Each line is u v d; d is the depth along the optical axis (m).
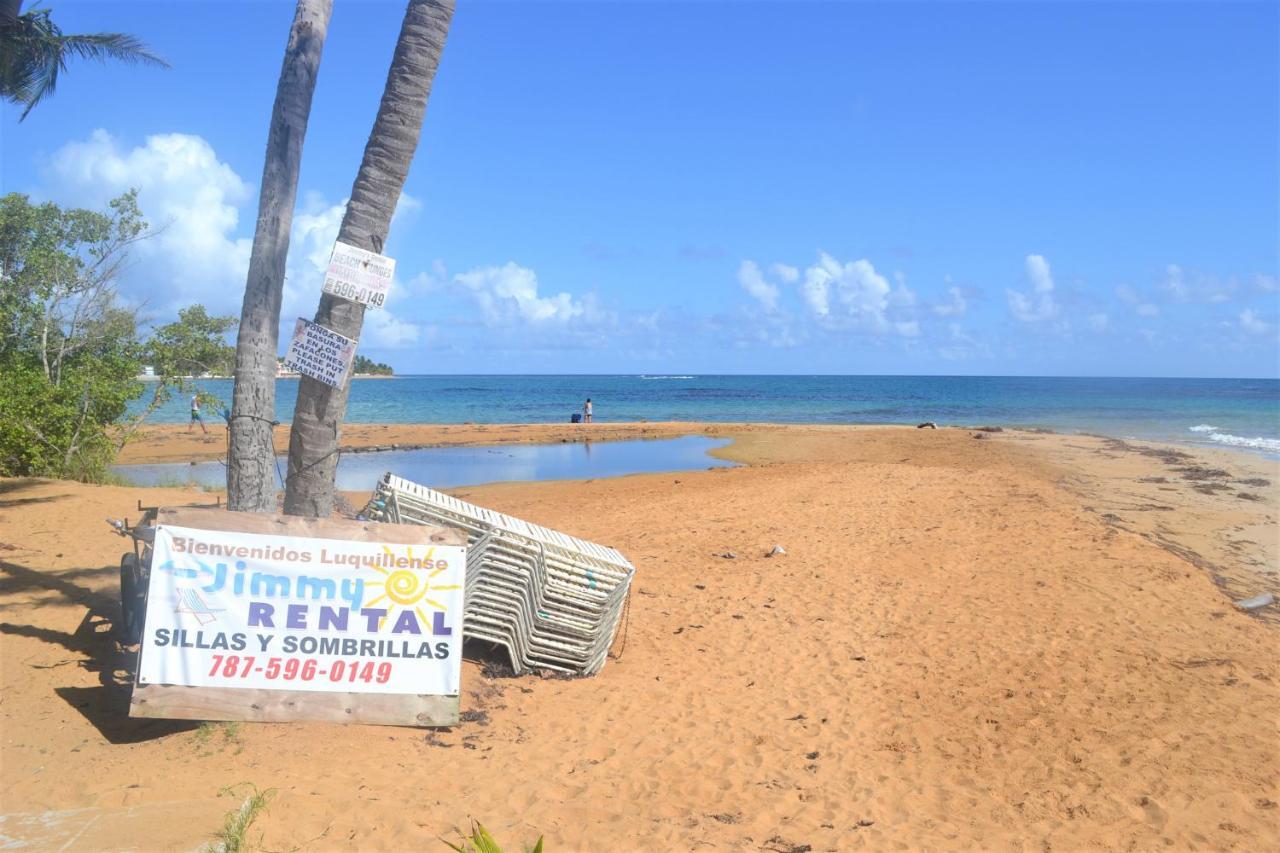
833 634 9.44
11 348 17.41
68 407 16.67
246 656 5.83
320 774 5.27
